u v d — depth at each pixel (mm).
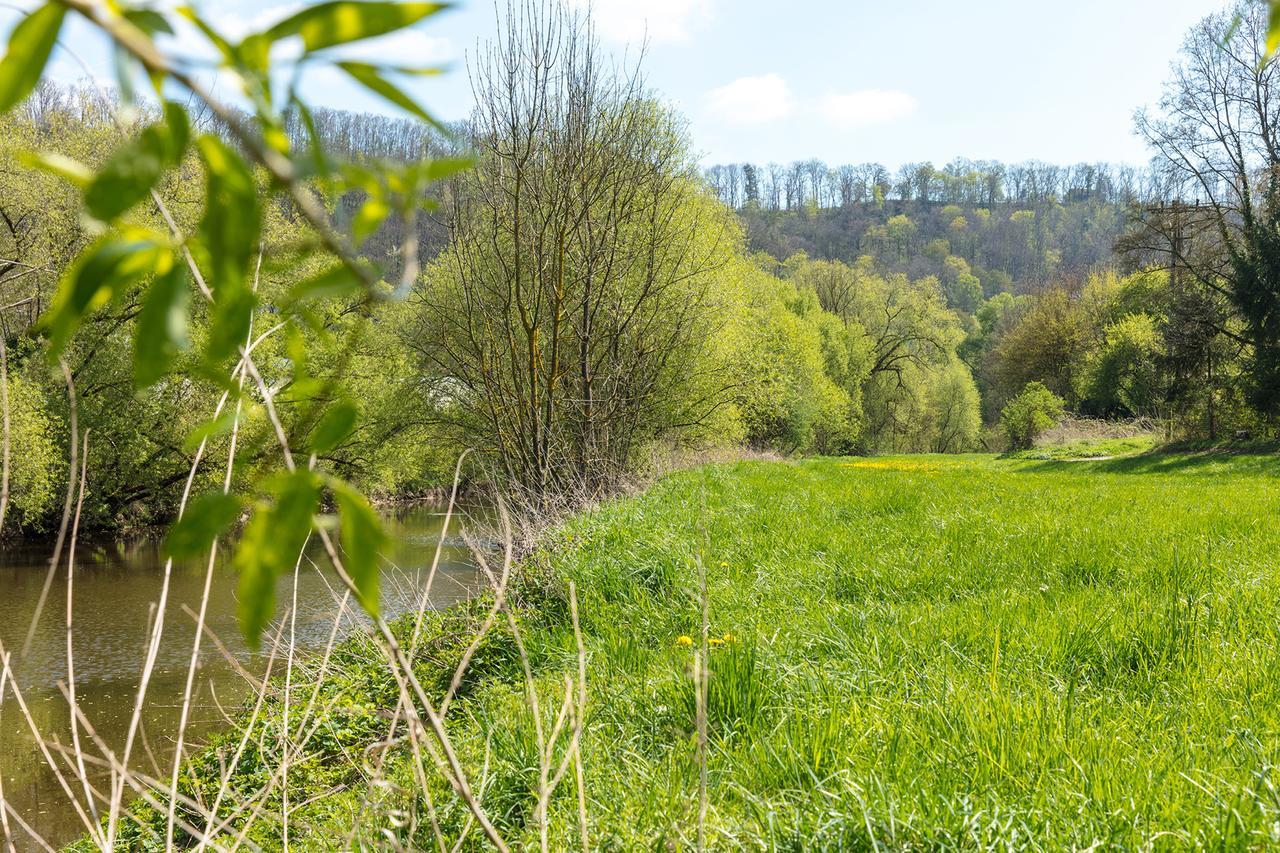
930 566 8500
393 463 27984
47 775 8016
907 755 3779
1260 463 30812
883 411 69812
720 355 24625
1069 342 63812
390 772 4875
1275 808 3072
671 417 23938
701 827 2209
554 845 3393
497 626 7340
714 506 13617
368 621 8047
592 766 4117
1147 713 4379
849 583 8156
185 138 539
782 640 5926
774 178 167375
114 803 2520
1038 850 2982
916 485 19281
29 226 21297
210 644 12547
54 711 9773
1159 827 3082
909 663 5324
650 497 14930
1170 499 15500
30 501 20812
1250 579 7402
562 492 14836
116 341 21891
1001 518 12086
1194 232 36625
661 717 4742
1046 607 6555
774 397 31703
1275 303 33562
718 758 4070
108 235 562
